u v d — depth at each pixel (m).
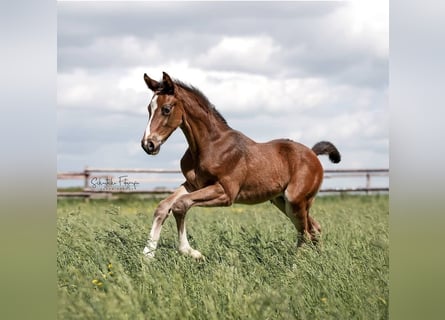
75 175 19.23
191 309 5.54
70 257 7.29
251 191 8.99
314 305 5.95
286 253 7.69
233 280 6.22
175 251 7.48
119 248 7.61
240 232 8.76
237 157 8.73
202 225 9.79
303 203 9.35
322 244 8.52
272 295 5.59
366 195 20.58
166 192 19.73
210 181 8.67
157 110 8.41
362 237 8.77
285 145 9.41
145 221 9.87
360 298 6.05
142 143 8.34
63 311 5.63
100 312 5.39
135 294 5.61
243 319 5.39
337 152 9.98
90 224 9.43
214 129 8.68
